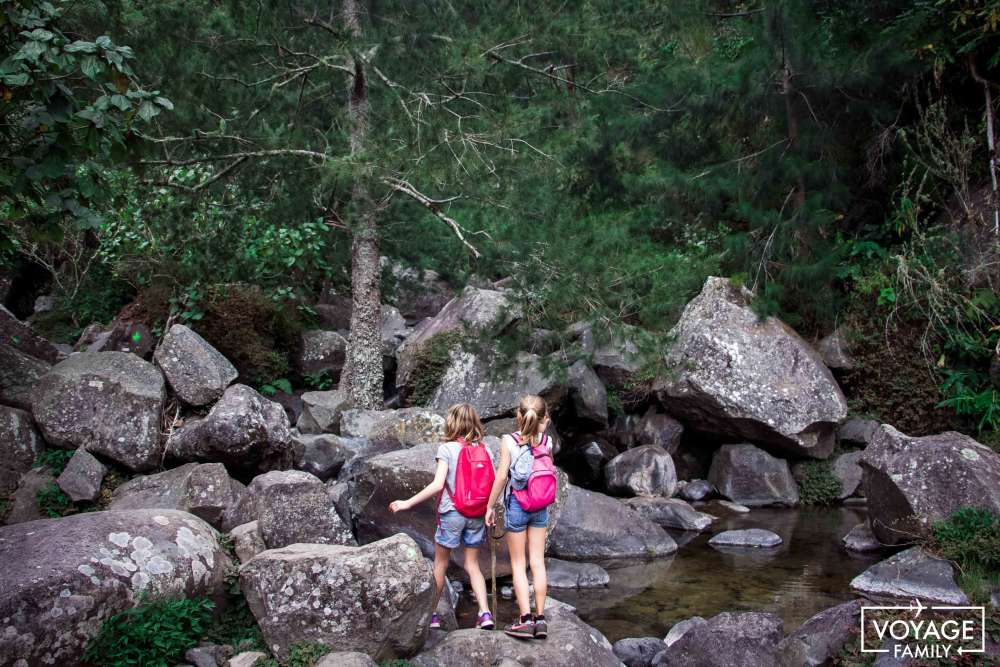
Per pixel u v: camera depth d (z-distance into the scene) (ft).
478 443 18.86
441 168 34.37
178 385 30.66
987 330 38.81
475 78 35.88
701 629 18.62
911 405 39.52
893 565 24.20
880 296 40.68
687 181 46.60
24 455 27.66
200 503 24.67
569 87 42.63
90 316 47.47
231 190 40.34
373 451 31.14
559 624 18.35
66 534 17.99
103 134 18.75
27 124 17.98
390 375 46.03
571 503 30.17
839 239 45.60
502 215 34.22
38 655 15.64
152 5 32.83
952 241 40.19
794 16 43.34
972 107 44.16
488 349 36.63
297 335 43.09
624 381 42.83
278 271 41.45
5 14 17.29
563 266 33.35
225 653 17.60
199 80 34.94
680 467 40.40
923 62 43.06
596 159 49.11
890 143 45.57
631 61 41.39
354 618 16.97
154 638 16.83
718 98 45.55
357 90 37.42
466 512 18.20
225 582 19.90
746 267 45.57
